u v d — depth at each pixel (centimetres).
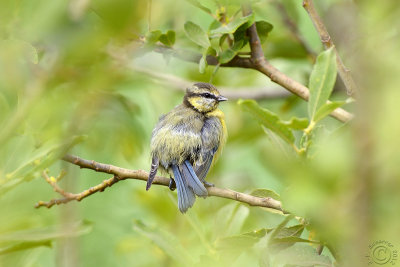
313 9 956
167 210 1269
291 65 1530
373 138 393
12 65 598
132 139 1326
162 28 1255
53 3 569
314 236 885
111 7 498
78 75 576
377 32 565
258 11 1427
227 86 1664
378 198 416
